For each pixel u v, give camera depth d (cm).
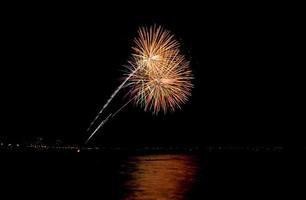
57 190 1730
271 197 1811
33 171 2197
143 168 2498
